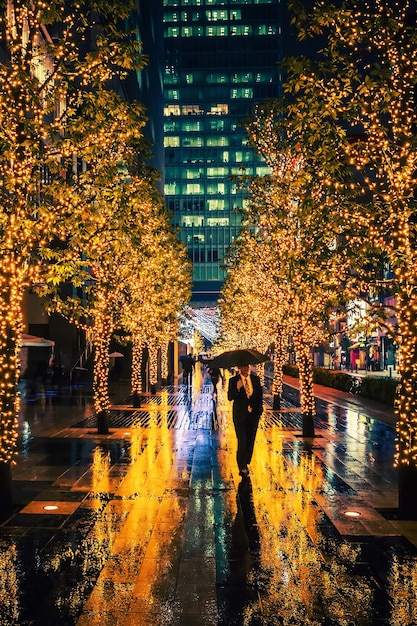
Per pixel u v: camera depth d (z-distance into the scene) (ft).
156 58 369.50
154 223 66.03
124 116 33.06
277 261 59.11
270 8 528.22
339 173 29.68
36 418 74.69
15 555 23.67
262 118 61.72
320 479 38.96
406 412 29.63
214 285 503.61
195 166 514.27
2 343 30.53
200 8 527.40
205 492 34.99
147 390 130.62
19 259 31.24
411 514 29.73
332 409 88.79
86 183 33.78
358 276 32.45
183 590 20.27
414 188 31.55
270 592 20.17
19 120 31.09
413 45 30.25
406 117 29.81
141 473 40.52
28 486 36.24
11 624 17.62
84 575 21.57
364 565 22.86
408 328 29.40
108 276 57.52
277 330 85.35
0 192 32.09
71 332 142.10
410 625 17.75
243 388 39.65
